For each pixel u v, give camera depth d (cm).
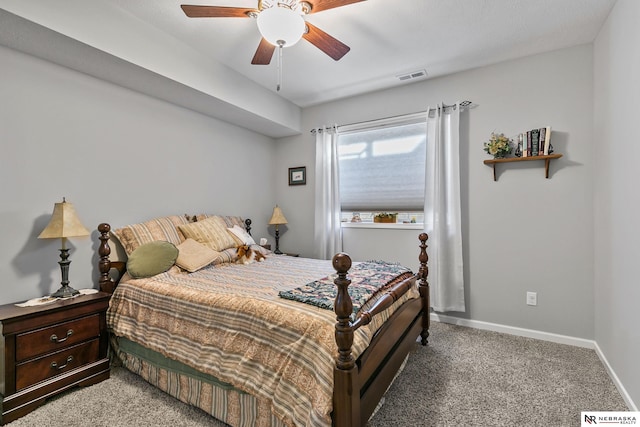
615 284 215
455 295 322
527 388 209
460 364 242
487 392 204
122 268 263
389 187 378
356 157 397
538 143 280
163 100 309
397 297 198
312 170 429
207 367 171
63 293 216
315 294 178
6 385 177
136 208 286
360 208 404
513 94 300
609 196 227
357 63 305
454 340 288
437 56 292
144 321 213
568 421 177
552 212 284
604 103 237
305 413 132
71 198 241
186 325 190
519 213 299
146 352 213
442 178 324
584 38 262
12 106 211
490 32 253
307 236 436
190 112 337
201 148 349
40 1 183
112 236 264
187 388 188
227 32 253
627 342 193
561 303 282
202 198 350
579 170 273
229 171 387
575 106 274
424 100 346
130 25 229
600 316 251
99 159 259
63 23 193
